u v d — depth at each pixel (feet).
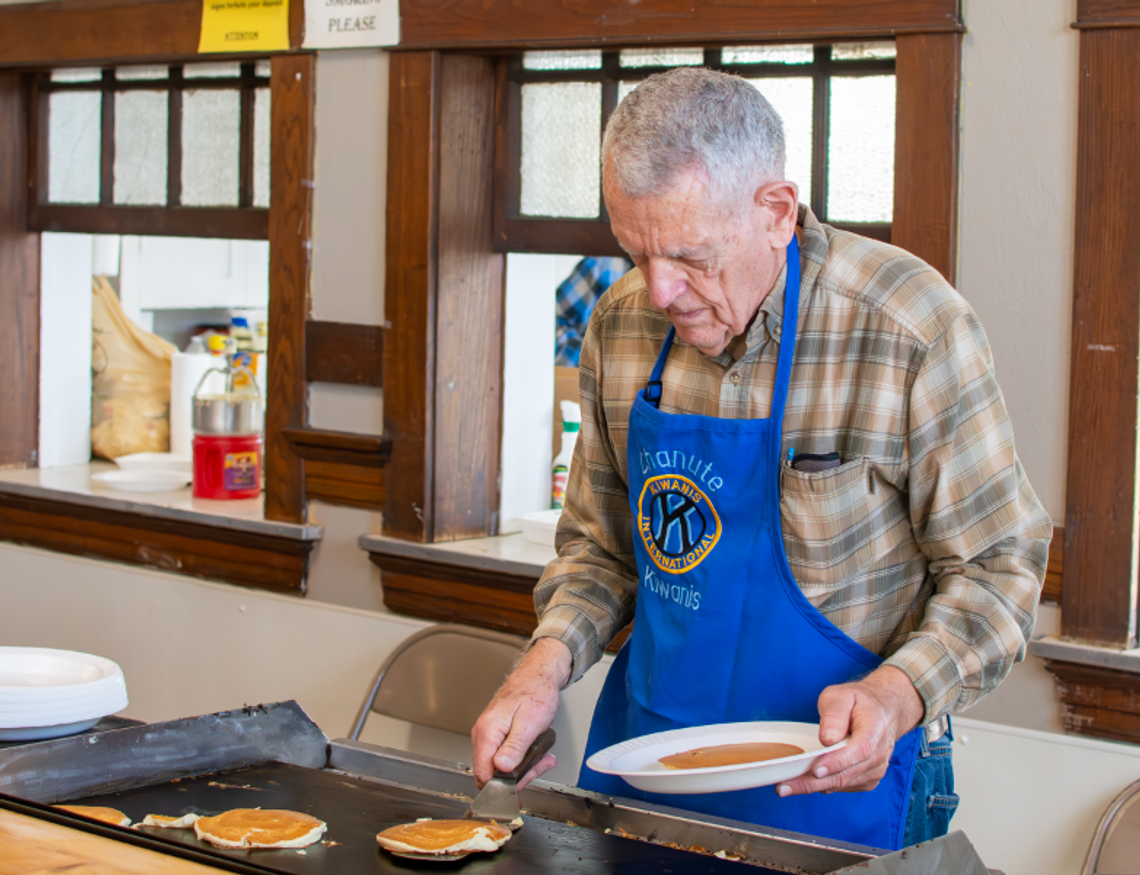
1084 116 5.44
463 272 7.48
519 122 7.47
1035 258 5.62
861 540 4.22
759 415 4.31
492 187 7.58
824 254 4.25
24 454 10.02
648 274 3.94
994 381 4.12
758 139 3.85
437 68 7.20
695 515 4.36
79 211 9.33
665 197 3.74
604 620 4.75
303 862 3.75
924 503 4.16
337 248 7.73
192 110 8.68
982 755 5.92
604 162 3.93
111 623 9.16
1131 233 5.39
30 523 9.54
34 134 9.53
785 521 4.25
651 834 4.04
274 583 8.27
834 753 3.55
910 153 5.82
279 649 8.30
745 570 4.29
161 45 8.27
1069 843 5.74
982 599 4.01
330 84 7.65
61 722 4.72
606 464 4.92
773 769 3.58
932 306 4.08
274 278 7.98
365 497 7.79
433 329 7.38
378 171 7.50
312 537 7.97
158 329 11.99
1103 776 5.64
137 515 8.82
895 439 4.12
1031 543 4.13
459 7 7.03
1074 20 5.43
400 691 7.00
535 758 4.20
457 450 7.63
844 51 6.26
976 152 5.72
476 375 7.68
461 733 6.77
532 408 8.07
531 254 7.60
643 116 3.82
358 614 7.91
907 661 3.91
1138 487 5.50
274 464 8.14
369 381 7.63
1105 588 5.57
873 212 6.28
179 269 11.49
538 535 7.54
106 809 4.06
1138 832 5.21
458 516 7.69
